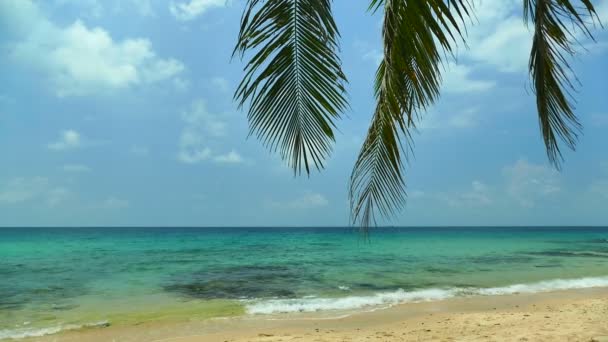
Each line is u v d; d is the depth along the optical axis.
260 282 14.24
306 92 2.83
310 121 2.87
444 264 20.14
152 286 13.51
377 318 8.88
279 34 2.67
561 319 7.81
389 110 2.57
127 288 13.17
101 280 14.99
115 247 35.25
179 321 8.70
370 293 12.02
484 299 10.98
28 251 29.97
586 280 14.43
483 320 8.13
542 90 2.70
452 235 74.12
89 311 9.78
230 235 69.56
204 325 8.36
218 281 14.59
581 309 9.02
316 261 21.89
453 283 13.87
